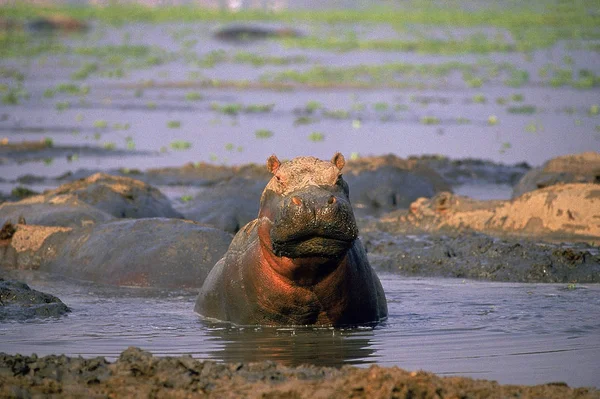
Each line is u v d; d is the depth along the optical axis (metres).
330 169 36.03
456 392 27.19
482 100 150.12
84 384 29.38
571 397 27.81
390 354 34.28
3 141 108.56
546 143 111.94
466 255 54.59
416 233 62.94
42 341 36.84
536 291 47.19
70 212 58.88
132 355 31.19
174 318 41.25
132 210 63.31
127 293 48.09
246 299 38.56
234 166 92.25
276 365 30.91
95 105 147.00
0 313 41.75
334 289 37.16
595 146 109.94
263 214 36.84
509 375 31.36
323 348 35.25
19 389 28.16
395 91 162.75
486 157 103.81
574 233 59.56
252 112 138.88
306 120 130.38
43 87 167.12
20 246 55.84
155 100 152.88
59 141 113.56
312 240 33.97
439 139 114.50
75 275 52.59
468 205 64.06
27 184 86.62
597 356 33.78
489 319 40.19
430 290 47.81
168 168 92.56
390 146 109.69
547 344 35.56
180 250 50.94
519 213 61.78
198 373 30.02
